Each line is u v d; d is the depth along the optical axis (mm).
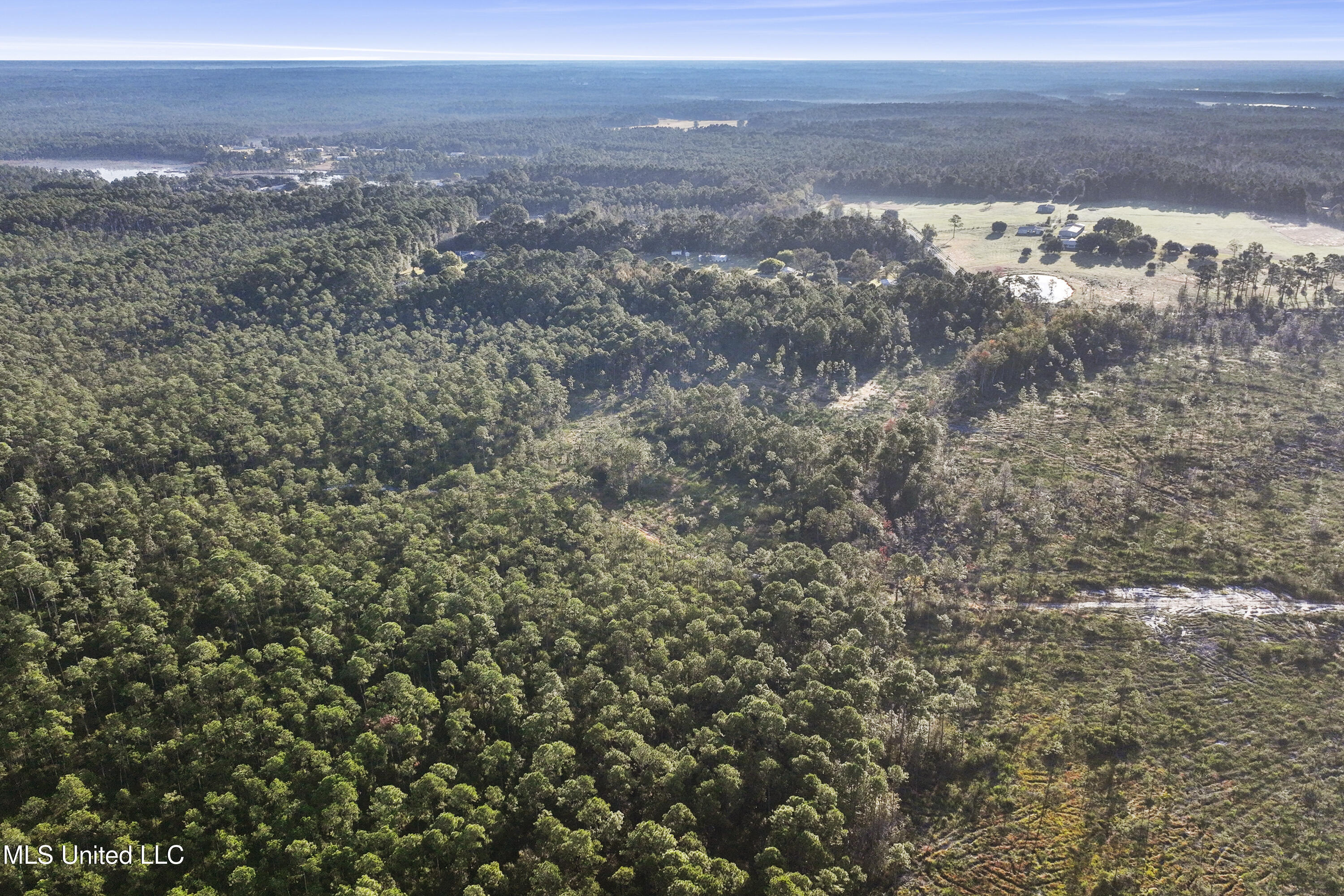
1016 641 109500
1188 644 107000
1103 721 96312
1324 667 102125
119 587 105938
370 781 83500
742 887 75562
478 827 75688
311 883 73375
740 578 116250
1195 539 126500
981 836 83750
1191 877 78938
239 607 103438
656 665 98875
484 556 120188
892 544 130125
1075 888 78625
